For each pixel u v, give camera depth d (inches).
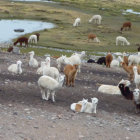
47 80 688.4
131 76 1083.9
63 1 3690.9
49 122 564.4
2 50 1612.9
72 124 571.2
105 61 1478.8
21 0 3607.3
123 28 2568.9
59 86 687.7
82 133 535.8
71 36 2218.3
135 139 542.6
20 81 869.2
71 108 666.2
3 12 2847.0
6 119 546.3
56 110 644.7
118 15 3144.7
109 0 4092.0
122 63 1102.4
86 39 2167.8
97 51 1889.8
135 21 2920.8
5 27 2363.4
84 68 1235.9
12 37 2060.8
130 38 2325.3
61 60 1090.1
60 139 499.8
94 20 2748.5
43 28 2426.2
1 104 637.3
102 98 803.4
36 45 1902.1
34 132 510.6
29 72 1013.8
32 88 800.9
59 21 2699.3
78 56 1143.6
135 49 2020.2
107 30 2492.6
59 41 2044.8
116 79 1110.4
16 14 2819.9
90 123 592.1
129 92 826.8
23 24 2519.7
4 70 992.9
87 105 664.4
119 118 658.8
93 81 1026.1
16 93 735.1
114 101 792.9
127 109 742.5
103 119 632.4
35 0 3683.6
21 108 624.7
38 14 2874.0
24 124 536.7
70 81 890.7
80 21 2748.5
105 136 537.3
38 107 647.1
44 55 1587.1
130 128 599.8
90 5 3558.1
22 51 1672.0
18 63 966.4
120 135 552.1
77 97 774.5
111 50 1951.3
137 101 712.4
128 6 3759.8
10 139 467.8
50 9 3112.7
